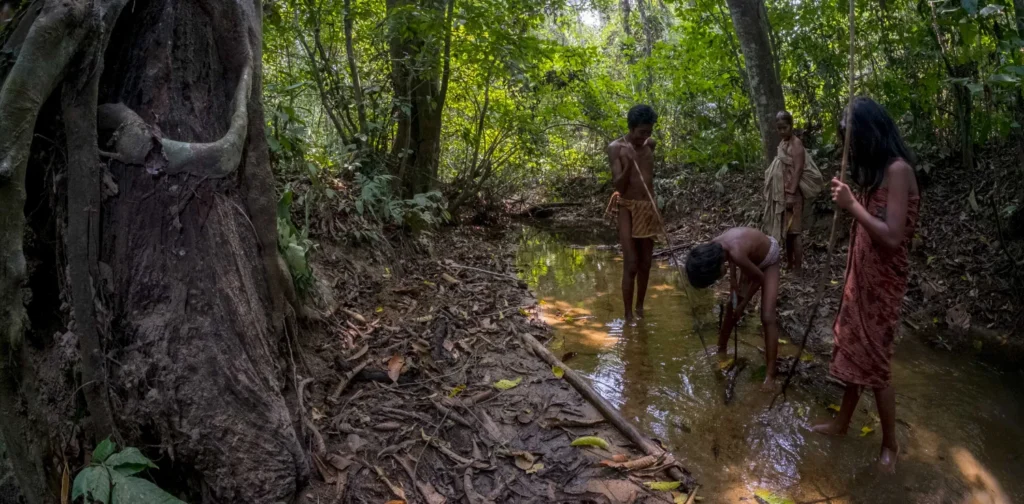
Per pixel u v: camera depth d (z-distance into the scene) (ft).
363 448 9.03
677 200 30.89
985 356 13.74
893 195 8.84
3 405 5.97
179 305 7.04
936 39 18.58
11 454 5.98
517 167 35.09
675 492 8.89
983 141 19.10
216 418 7.06
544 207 38.63
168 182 7.06
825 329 15.37
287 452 7.48
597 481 9.06
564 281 20.65
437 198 25.44
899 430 10.62
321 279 13.84
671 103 35.99
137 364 6.91
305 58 22.82
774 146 21.81
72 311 6.97
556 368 12.42
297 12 21.56
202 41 7.73
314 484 8.07
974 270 16.52
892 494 8.92
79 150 6.59
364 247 17.19
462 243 25.43
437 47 22.98
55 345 7.18
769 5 26.12
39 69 5.90
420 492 8.43
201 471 7.06
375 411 10.05
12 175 5.75
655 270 22.16
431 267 19.66
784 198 19.30
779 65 25.54
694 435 10.55
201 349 7.07
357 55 25.95
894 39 22.91
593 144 44.47
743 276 15.07
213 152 7.22
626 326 15.83
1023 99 15.69
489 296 17.17
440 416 10.22
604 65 48.42
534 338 14.07
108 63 7.32
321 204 16.34
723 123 31.35
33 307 7.22
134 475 6.74
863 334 9.42
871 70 25.82
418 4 21.85
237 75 8.00
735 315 13.03
